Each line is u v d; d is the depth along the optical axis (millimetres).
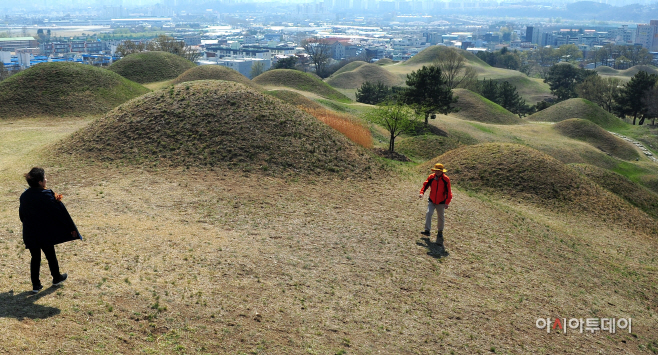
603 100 116812
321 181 21453
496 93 110500
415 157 38562
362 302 11266
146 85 66188
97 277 10180
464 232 17516
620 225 23406
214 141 22781
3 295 8781
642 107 88188
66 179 19078
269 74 77500
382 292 11945
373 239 15500
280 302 10539
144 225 14297
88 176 19500
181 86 27562
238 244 13648
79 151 22453
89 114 40406
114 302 9203
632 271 17766
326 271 12680
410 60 166125
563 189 25578
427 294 12227
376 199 20188
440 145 41562
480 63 171875
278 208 17469
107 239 12664
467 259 15039
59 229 9094
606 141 68188
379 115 37312
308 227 15914
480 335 10734
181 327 8812
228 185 19328
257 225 15555
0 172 20328
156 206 16422
